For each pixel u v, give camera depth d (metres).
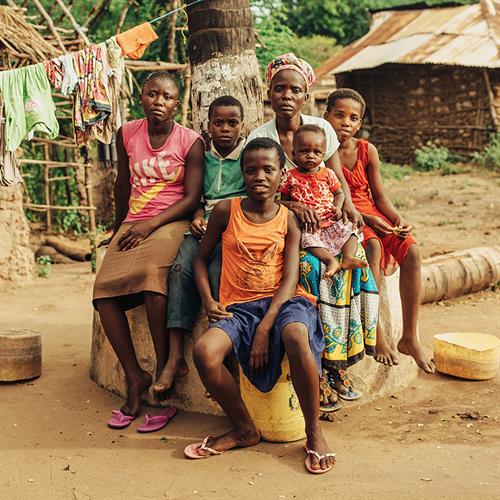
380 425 4.30
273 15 13.76
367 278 4.26
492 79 18.53
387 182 17.34
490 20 19.64
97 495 3.49
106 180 13.16
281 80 4.35
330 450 3.80
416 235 11.66
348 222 4.23
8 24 8.64
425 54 18.67
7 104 4.96
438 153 18.80
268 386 3.93
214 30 5.49
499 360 5.18
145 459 3.88
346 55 21.06
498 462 3.79
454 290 7.61
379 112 20.61
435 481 3.57
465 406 4.59
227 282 4.12
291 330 3.79
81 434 4.22
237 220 4.09
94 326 5.14
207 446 3.91
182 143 4.61
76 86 5.09
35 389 4.97
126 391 4.76
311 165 4.22
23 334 5.14
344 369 4.25
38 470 3.77
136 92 12.83
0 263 8.94
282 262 4.09
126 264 4.43
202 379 3.83
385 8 22.64
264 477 3.65
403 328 4.77
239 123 4.52
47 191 12.20
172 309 4.30
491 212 13.30
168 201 4.61
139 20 13.02
